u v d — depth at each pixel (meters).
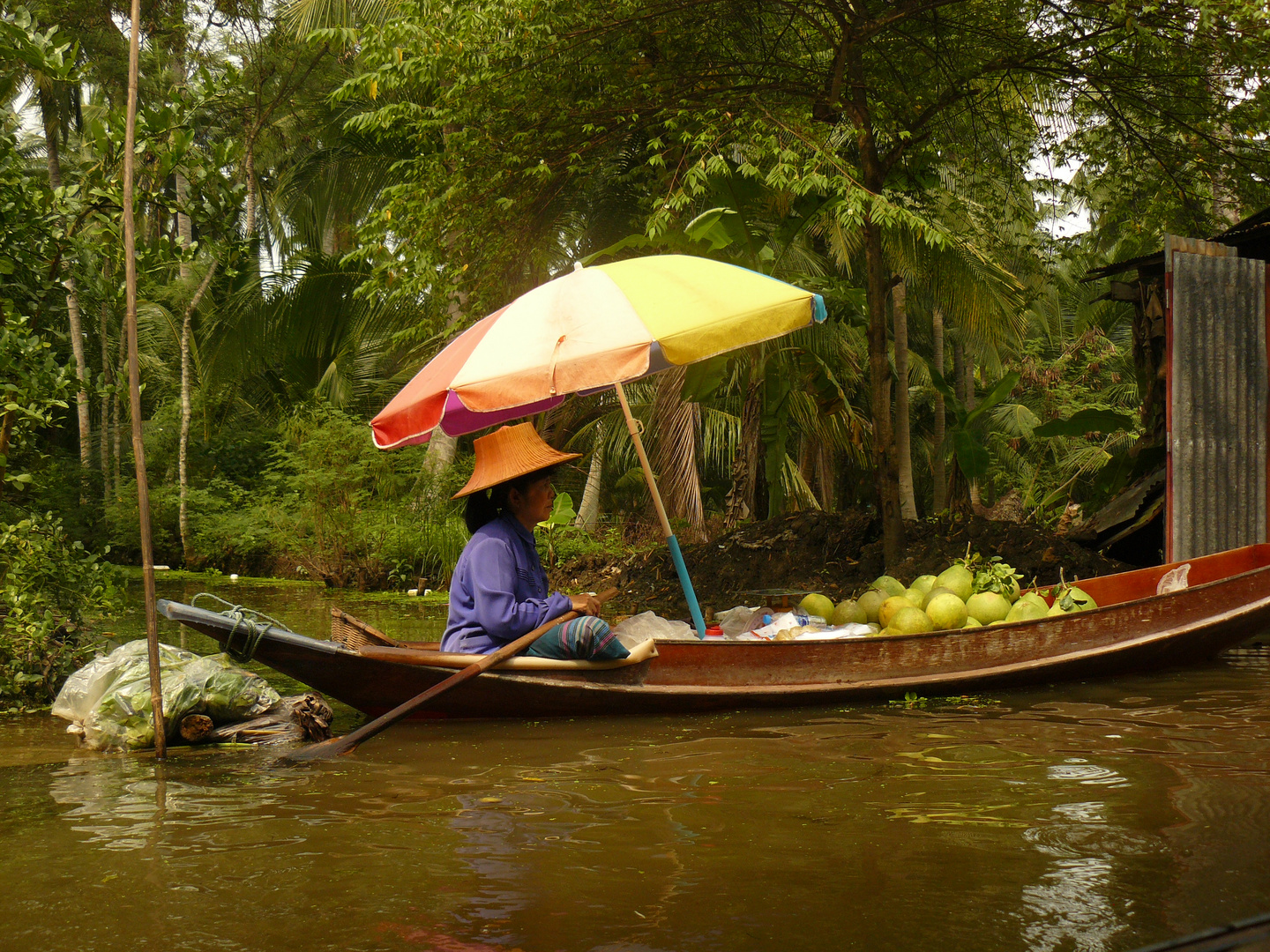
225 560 16.92
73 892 2.44
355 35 10.41
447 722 4.54
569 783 3.45
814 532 9.95
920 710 4.65
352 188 18.25
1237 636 5.66
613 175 13.57
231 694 4.45
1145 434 10.66
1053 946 2.03
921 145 10.72
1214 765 3.53
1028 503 16.69
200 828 2.97
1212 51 9.38
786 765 3.65
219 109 19.23
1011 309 13.01
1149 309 10.43
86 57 19.47
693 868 2.54
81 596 5.45
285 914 2.29
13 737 4.40
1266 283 8.33
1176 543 7.90
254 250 18.53
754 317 4.53
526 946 2.09
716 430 17.52
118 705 4.21
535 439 4.85
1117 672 5.37
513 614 4.57
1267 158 10.45
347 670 4.38
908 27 10.38
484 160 10.33
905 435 15.96
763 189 9.77
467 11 9.35
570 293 4.67
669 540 5.57
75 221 5.35
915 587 5.98
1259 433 8.27
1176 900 2.27
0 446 5.28
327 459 14.61
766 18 10.81
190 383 21.41
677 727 4.35
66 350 21.55
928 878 2.44
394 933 2.17
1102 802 3.08
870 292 9.32
